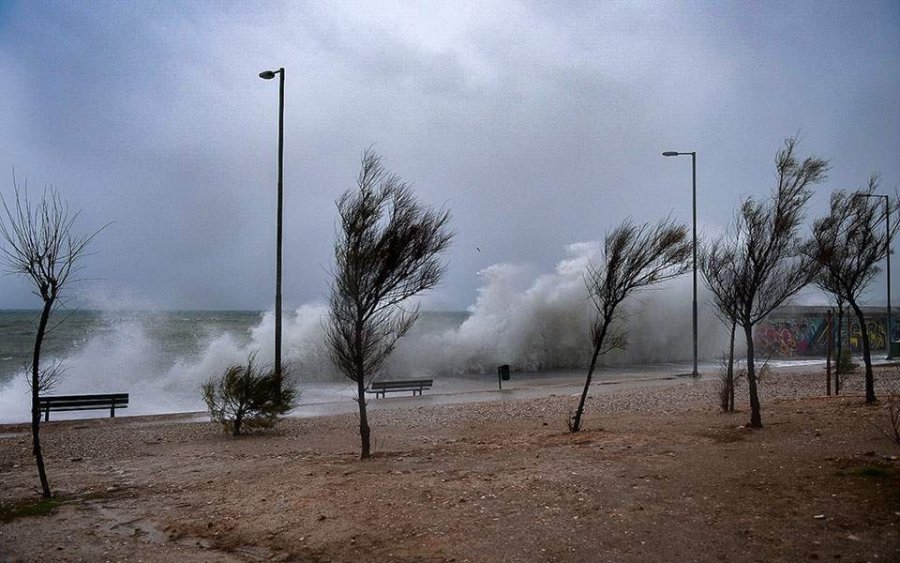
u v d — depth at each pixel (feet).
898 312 148.77
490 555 17.40
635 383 85.35
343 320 34.14
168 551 19.34
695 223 85.97
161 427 52.44
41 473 26.94
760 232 36.55
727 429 35.81
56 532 21.47
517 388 84.79
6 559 19.01
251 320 261.24
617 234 43.78
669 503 20.90
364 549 18.43
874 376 77.36
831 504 19.83
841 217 45.47
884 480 21.89
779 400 54.08
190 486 27.94
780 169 36.40
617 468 26.11
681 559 16.56
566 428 42.68
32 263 26.50
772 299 50.42
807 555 16.33
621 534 18.40
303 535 19.88
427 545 18.34
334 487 25.18
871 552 16.25
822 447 28.45
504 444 35.47
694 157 86.38
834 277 46.68
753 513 19.51
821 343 137.28
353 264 32.86
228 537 20.27
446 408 60.44
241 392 47.39
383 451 35.68
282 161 57.21
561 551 17.43
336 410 62.13
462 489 23.73
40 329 27.17
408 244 33.50
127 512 23.79
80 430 51.78
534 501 21.81
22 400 77.51
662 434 35.09
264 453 37.88
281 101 57.47
